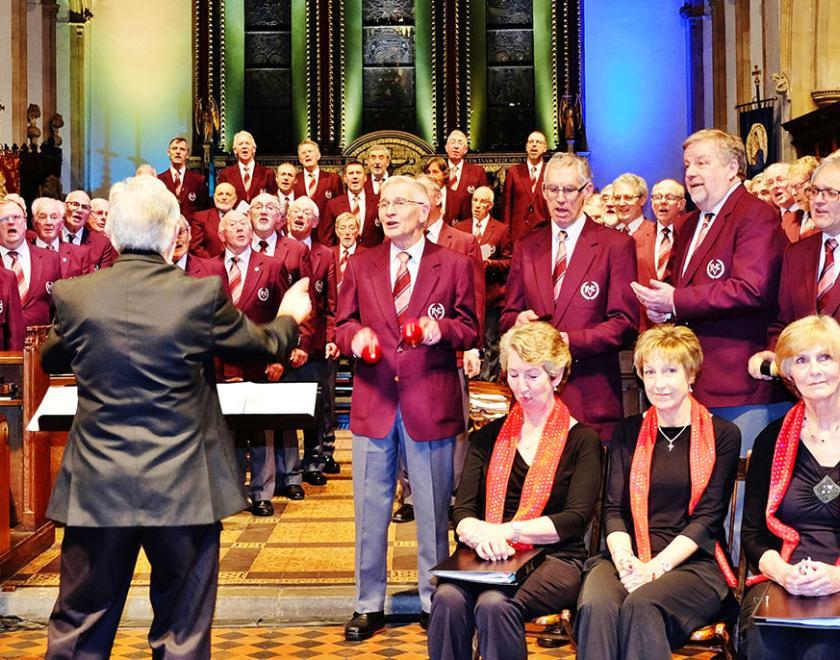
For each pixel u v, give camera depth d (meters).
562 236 4.75
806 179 6.18
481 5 16.19
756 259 4.34
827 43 11.62
